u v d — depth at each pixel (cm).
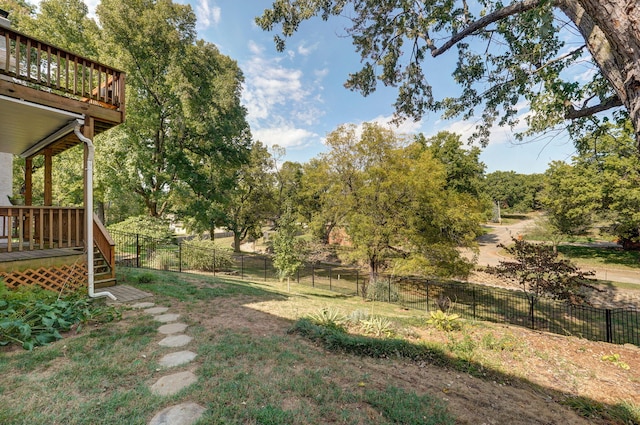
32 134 632
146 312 481
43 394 241
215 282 797
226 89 1636
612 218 1838
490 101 612
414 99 711
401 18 589
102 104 640
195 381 274
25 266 485
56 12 1352
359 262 1470
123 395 244
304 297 834
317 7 586
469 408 282
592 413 301
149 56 1426
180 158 1612
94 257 643
